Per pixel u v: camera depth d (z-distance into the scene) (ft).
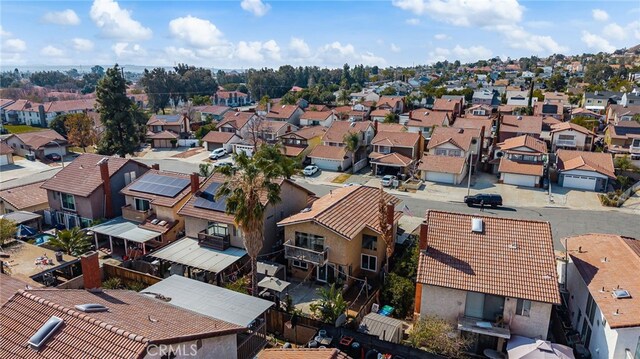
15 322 59.11
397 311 103.30
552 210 178.60
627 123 278.26
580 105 424.87
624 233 154.51
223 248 122.52
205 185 138.62
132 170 160.35
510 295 84.74
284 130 303.68
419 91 549.13
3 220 131.85
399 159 228.43
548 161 231.50
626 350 74.13
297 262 121.60
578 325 94.58
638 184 203.92
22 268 113.19
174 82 529.45
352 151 247.50
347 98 504.84
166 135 310.24
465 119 288.71
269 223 128.26
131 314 64.03
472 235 97.81
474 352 90.53
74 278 113.19
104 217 151.12
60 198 154.20
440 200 192.65
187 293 90.84
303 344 94.38
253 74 629.10
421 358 83.25
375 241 118.93
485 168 239.71
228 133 298.35
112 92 257.55
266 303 88.74
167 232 135.74
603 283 86.33
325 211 116.37
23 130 389.19
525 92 486.79
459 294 89.30
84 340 54.13
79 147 316.19
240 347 75.66
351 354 86.12
